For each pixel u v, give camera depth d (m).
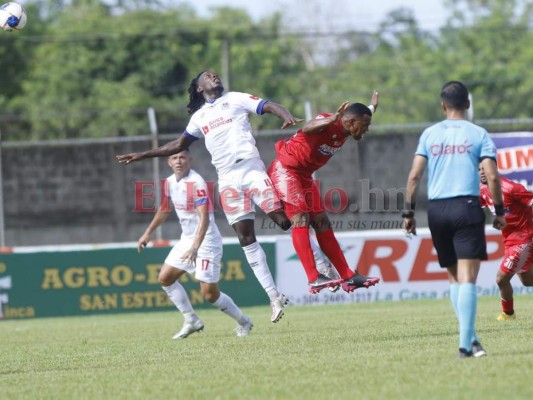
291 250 64.69
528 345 30.89
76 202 72.12
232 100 38.28
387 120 166.25
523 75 167.38
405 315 49.22
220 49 183.12
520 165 64.19
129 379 28.45
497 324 39.91
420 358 28.88
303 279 64.75
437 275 64.56
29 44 177.25
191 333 43.00
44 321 62.38
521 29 175.38
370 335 37.81
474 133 27.94
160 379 28.08
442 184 27.97
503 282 42.19
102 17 190.75
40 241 72.50
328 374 27.03
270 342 37.34
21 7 40.94
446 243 28.45
